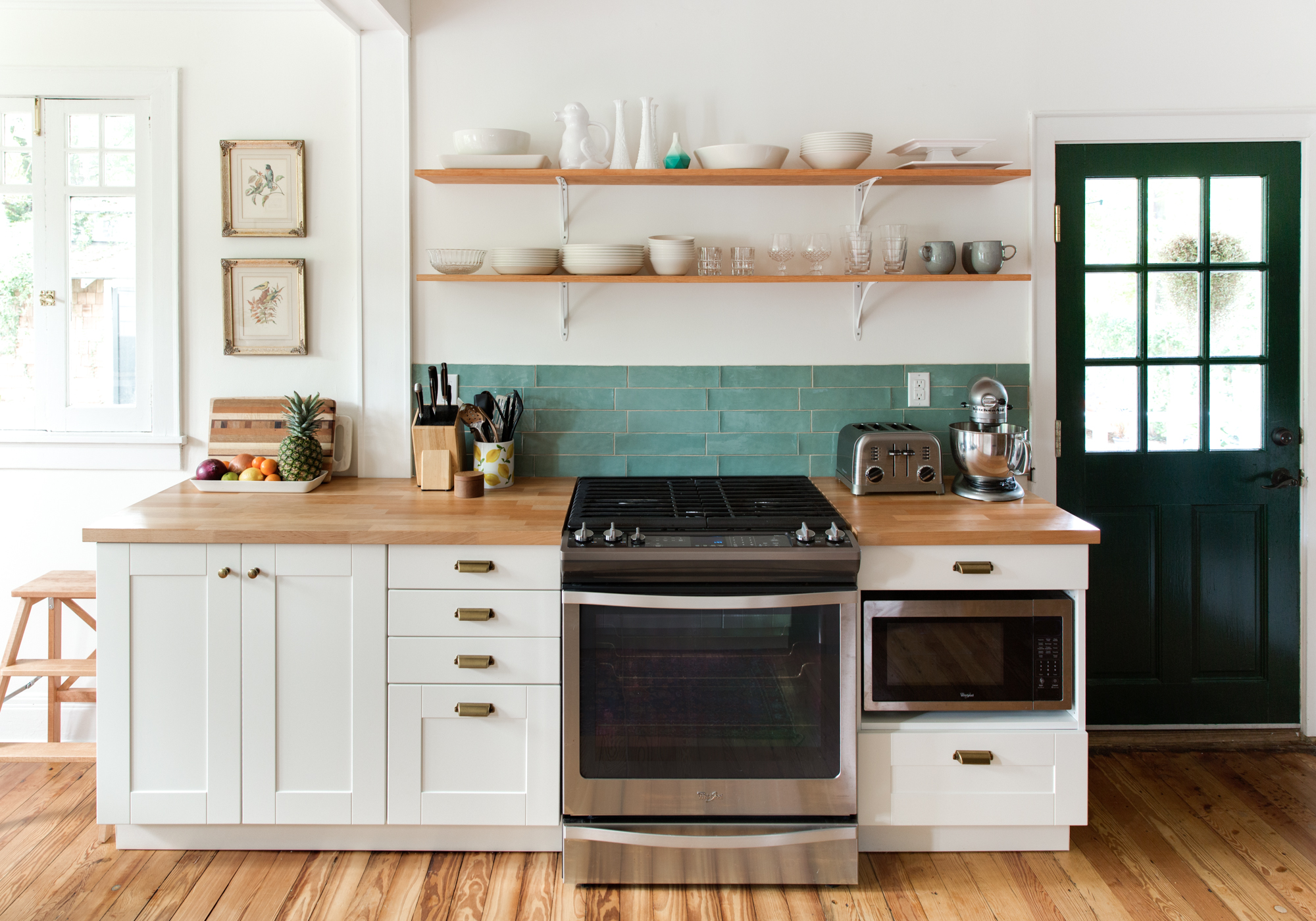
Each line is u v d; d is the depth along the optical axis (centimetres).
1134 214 289
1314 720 297
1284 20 280
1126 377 293
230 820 230
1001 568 226
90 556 293
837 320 288
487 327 287
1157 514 296
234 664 226
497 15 279
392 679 226
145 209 283
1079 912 213
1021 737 228
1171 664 299
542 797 229
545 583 224
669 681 220
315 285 286
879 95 281
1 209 286
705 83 280
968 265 272
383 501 256
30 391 289
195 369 288
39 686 292
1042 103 282
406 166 280
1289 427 294
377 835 237
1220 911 212
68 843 240
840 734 221
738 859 223
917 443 264
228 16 279
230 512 241
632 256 261
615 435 289
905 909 215
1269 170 287
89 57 279
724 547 217
